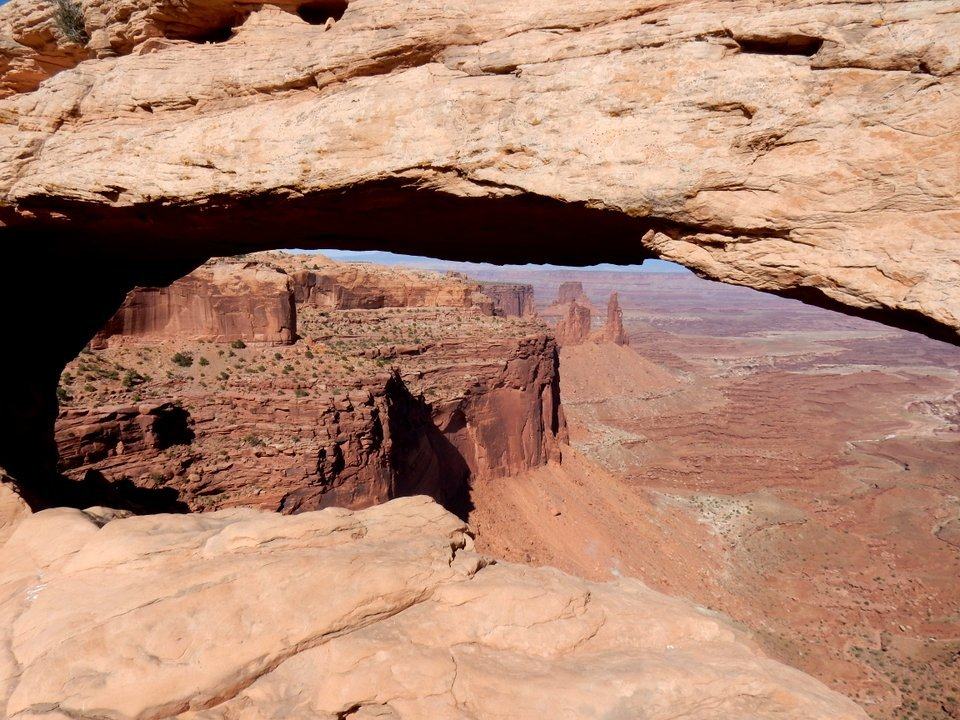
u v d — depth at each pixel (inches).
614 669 325.1
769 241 315.6
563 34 360.8
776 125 304.7
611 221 360.2
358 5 415.5
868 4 289.3
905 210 287.4
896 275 288.0
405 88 382.6
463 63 377.1
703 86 319.9
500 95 361.4
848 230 297.6
